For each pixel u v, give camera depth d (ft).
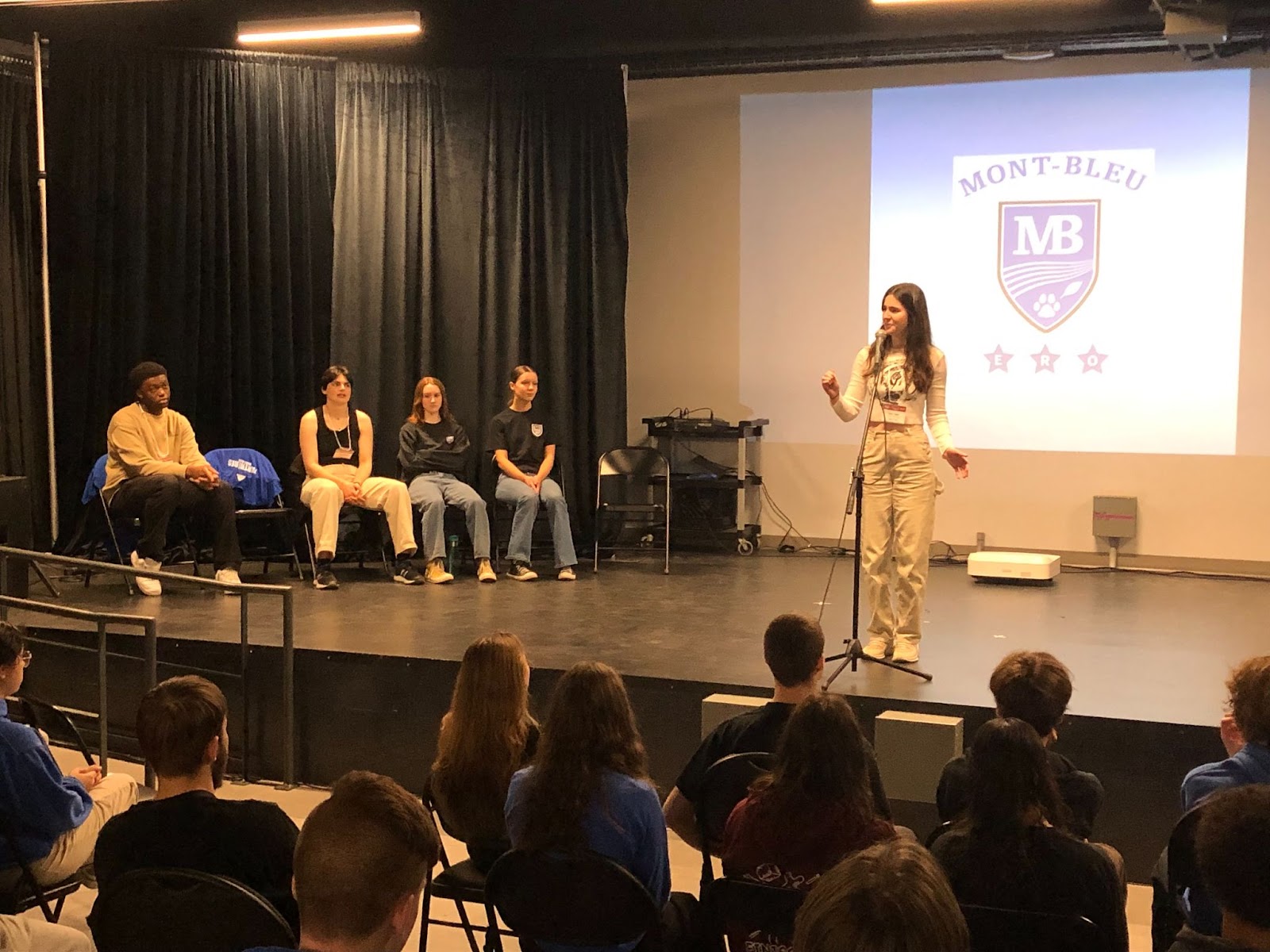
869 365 14.62
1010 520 22.72
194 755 7.28
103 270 20.34
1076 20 20.03
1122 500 21.77
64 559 14.35
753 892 6.96
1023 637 16.01
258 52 21.11
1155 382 21.84
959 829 6.75
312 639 15.07
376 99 21.85
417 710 14.15
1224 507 21.54
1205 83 21.29
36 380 20.44
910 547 14.21
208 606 16.84
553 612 17.17
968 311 22.81
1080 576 21.30
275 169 21.38
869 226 23.29
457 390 22.56
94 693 15.06
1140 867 12.08
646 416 24.68
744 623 16.55
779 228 23.76
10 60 19.70
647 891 6.99
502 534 22.07
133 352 20.47
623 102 22.63
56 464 20.48
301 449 19.60
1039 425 22.50
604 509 21.29
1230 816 4.70
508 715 8.64
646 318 24.61
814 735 6.99
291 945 6.27
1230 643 15.66
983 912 6.38
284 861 7.13
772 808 7.03
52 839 8.81
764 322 23.94
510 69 22.34
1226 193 21.29
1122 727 12.03
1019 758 6.56
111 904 6.43
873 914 3.71
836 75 23.27
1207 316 21.49
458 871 8.88
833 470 23.67
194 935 6.34
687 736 13.44
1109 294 21.99
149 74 20.42
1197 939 4.75
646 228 24.47
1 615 15.10
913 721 12.06
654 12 20.33
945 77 22.71
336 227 21.80
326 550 18.70
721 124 23.94
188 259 20.89
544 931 7.32
